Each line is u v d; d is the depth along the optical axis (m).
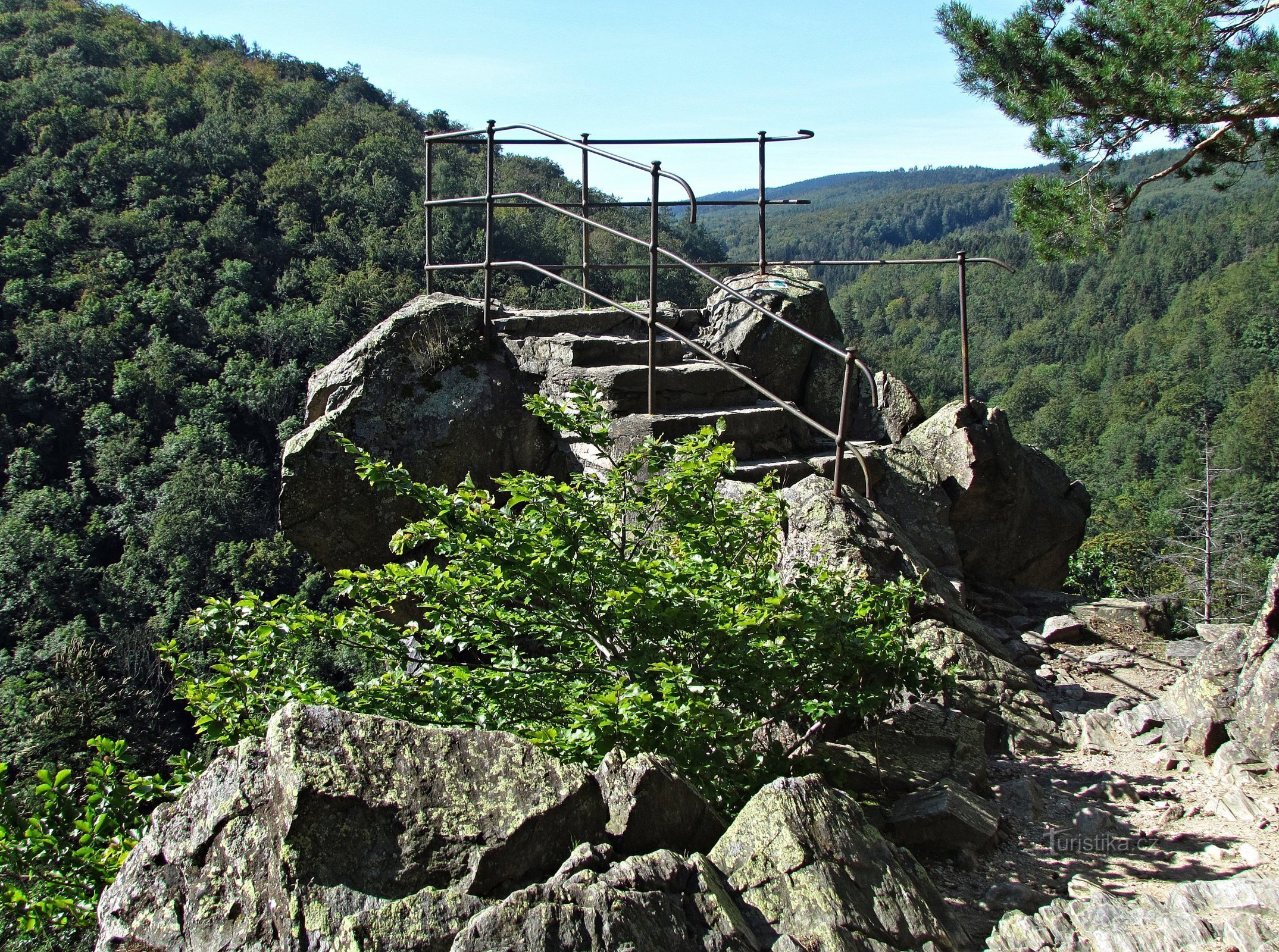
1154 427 76.69
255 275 64.19
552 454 6.50
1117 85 7.71
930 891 2.81
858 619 3.83
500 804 2.51
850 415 7.12
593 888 2.28
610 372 6.17
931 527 6.23
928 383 82.38
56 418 54.19
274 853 2.36
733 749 3.45
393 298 60.53
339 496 6.18
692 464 4.22
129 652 35.56
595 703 3.32
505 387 6.54
